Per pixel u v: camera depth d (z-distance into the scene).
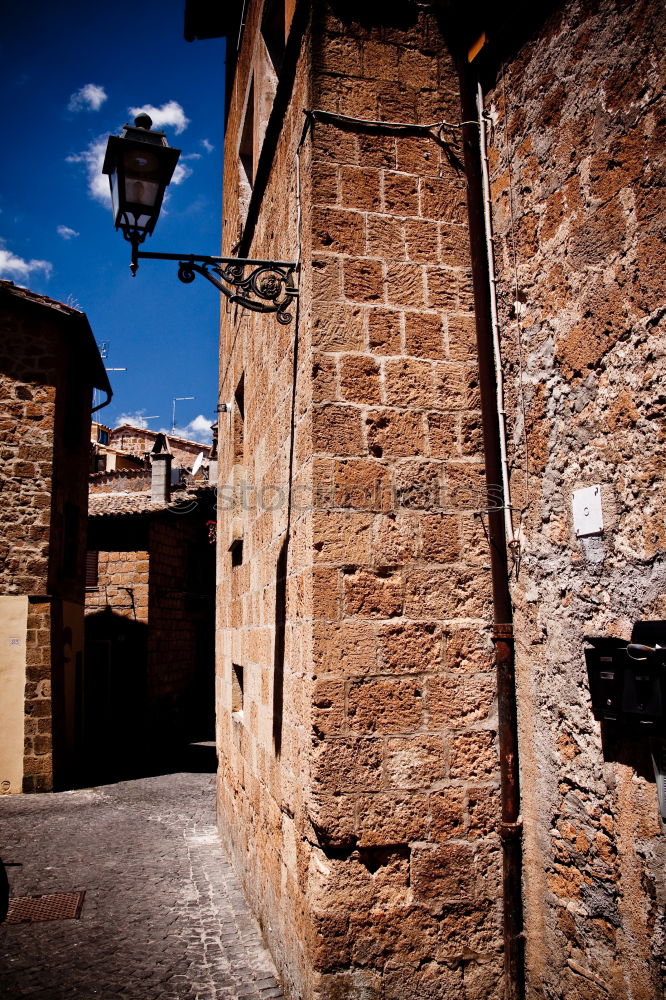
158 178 3.56
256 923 4.58
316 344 3.32
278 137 4.35
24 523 11.12
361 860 3.03
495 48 3.51
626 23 2.65
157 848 6.89
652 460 2.46
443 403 3.44
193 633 20.55
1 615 10.81
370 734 3.10
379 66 3.62
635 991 2.44
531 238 3.20
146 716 17.28
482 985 3.04
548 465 3.04
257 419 5.04
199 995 3.67
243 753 5.34
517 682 3.21
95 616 17.67
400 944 2.99
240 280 3.58
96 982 3.88
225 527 7.16
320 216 3.42
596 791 2.66
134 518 17.75
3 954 4.30
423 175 3.60
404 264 3.50
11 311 11.55
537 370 3.14
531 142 3.22
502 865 3.13
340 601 3.16
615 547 2.62
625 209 2.62
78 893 5.48
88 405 14.30
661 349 2.44
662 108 2.47
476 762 3.20
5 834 7.69
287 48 3.91
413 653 3.21
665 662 2.29
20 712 10.60
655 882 2.37
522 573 3.20
